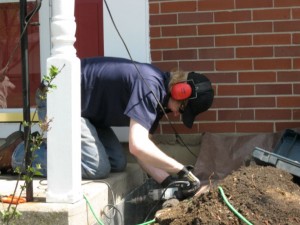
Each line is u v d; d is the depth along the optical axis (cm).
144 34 359
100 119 313
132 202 324
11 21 382
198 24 354
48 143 251
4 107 382
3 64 384
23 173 278
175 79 288
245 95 351
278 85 348
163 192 300
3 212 233
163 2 356
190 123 301
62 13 251
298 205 244
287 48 346
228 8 351
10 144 319
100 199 273
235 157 339
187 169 295
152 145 280
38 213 244
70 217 244
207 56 354
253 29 349
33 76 375
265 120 350
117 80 295
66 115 250
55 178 251
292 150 325
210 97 295
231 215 237
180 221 249
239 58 351
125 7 360
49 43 372
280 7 346
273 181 262
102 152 299
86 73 302
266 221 234
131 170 328
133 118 279
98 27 365
